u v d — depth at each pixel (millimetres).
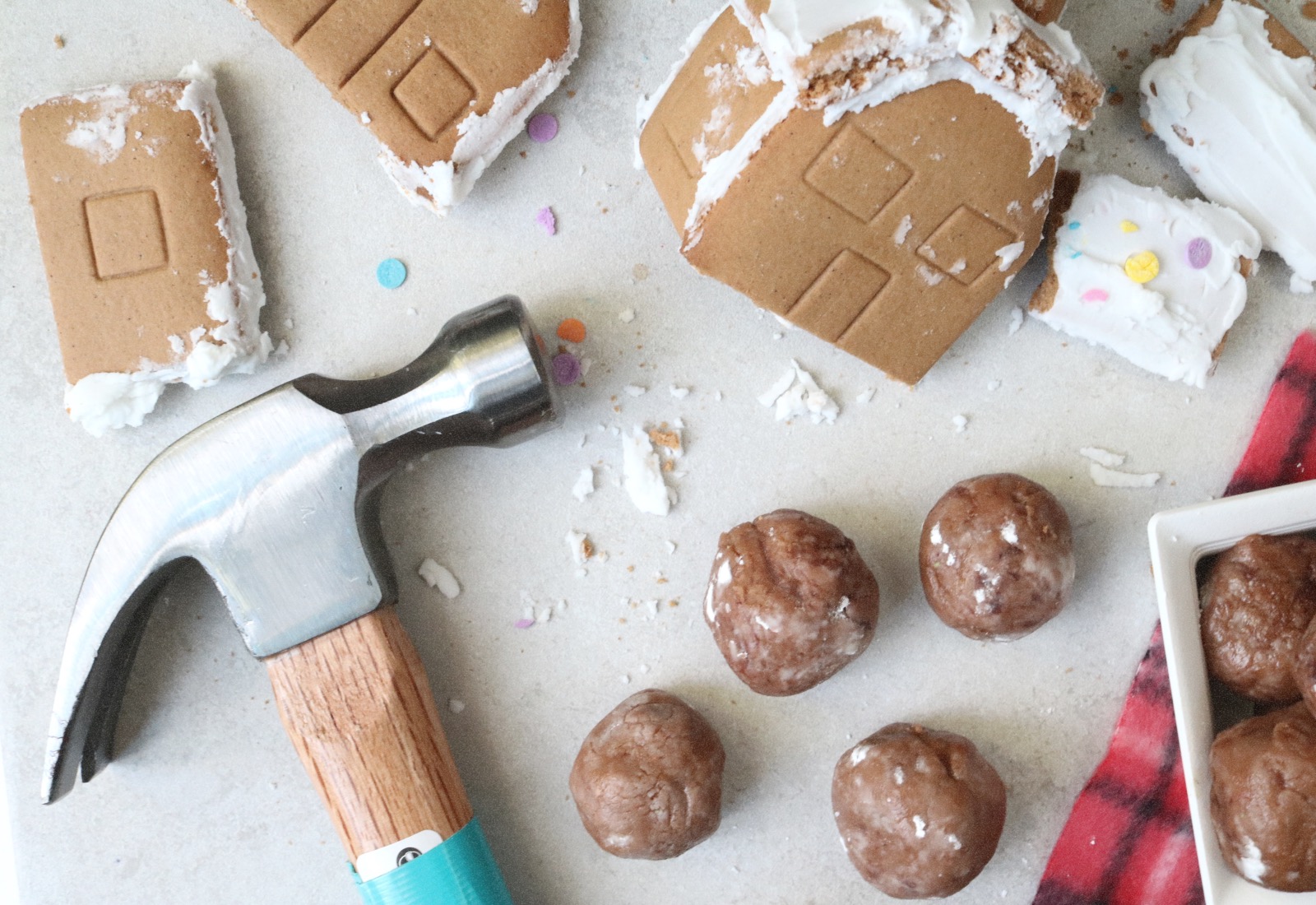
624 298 373
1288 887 332
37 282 373
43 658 375
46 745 370
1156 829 366
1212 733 346
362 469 347
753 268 346
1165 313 358
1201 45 356
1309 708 333
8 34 372
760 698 373
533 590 375
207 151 362
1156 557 341
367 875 347
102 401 361
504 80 357
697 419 374
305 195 373
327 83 356
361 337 374
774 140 333
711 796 359
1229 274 359
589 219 373
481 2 355
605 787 355
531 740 374
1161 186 371
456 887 348
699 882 374
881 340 358
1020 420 372
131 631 357
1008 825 371
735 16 339
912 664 373
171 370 361
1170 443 372
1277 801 328
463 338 344
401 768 347
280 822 375
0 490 374
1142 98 366
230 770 375
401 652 351
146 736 375
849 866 371
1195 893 364
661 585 374
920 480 373
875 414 373
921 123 333
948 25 323
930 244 346
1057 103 332
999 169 339
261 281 370
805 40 323
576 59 371
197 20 372
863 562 362
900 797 351
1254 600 342
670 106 351
